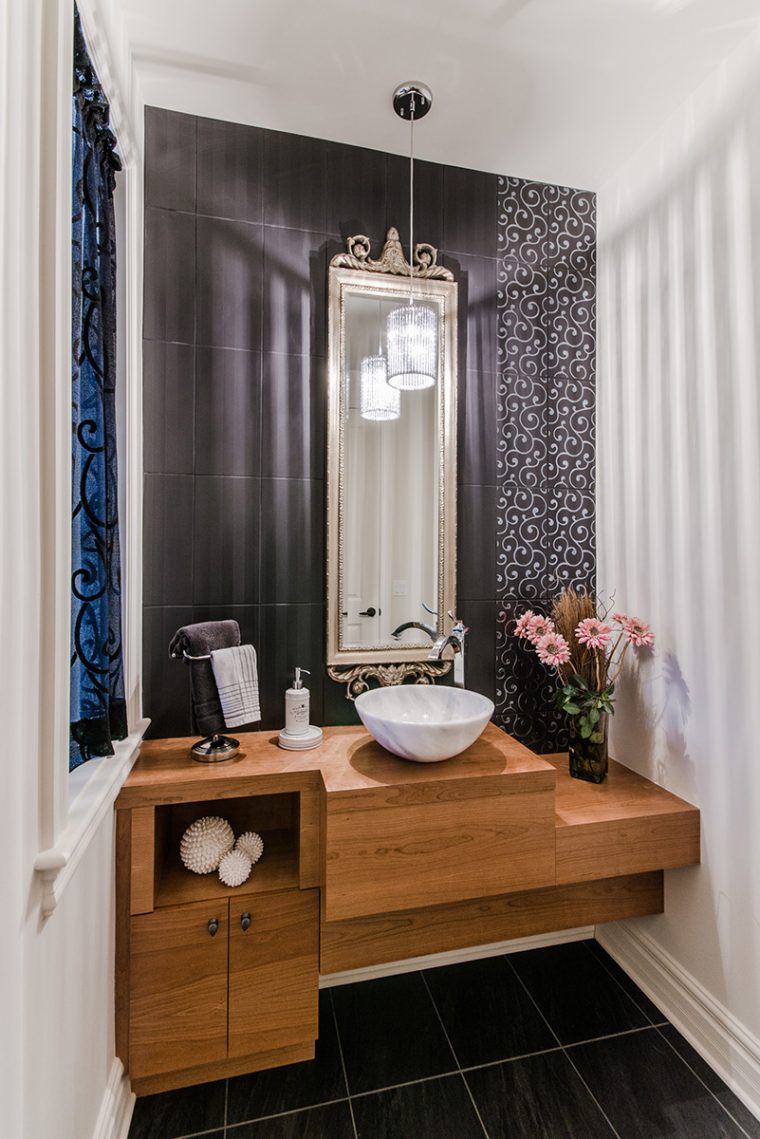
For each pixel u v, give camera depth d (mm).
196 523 1777
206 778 1443
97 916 1229
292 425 1854
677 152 1727
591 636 1829
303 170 1859
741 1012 1487
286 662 1860
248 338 1814
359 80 1618
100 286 1311
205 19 1420
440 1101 1441
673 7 1378
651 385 1844
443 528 1978
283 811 1829
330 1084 1485
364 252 1900
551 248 2098
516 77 1602
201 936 1434
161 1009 1411
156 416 1741
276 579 1847
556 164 1987
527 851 1523
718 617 1582
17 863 797
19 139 812
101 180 1313
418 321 1882
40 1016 896
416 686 1880
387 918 1583
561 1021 1706
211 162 1782
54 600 915
